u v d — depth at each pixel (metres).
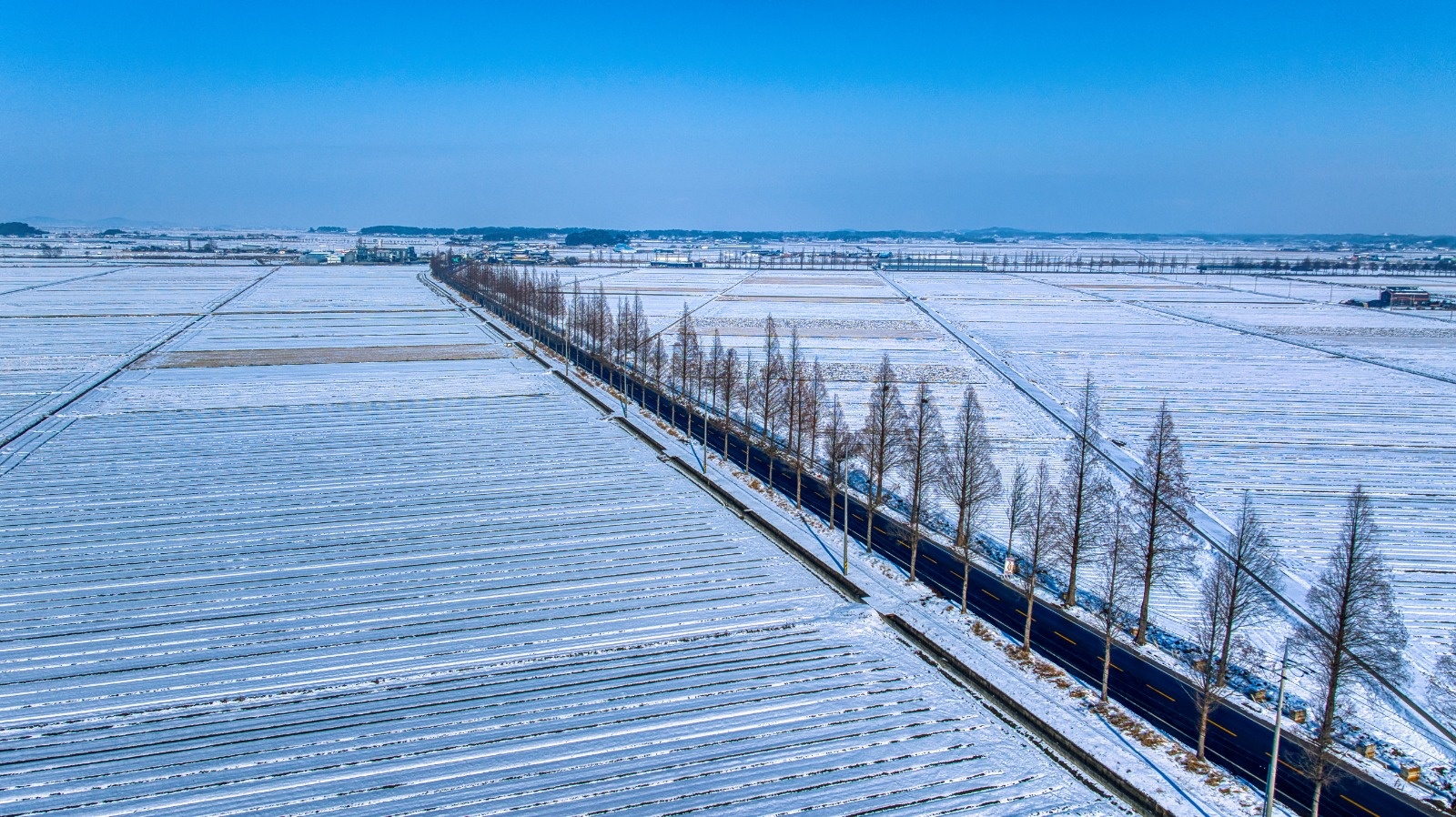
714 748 41.69
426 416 105.56
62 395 112.25
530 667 49.16
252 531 68.38
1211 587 51.09
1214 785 38.56
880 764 40.50
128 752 41.19
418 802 37.78
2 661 49.19
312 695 46.16
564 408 110.44
